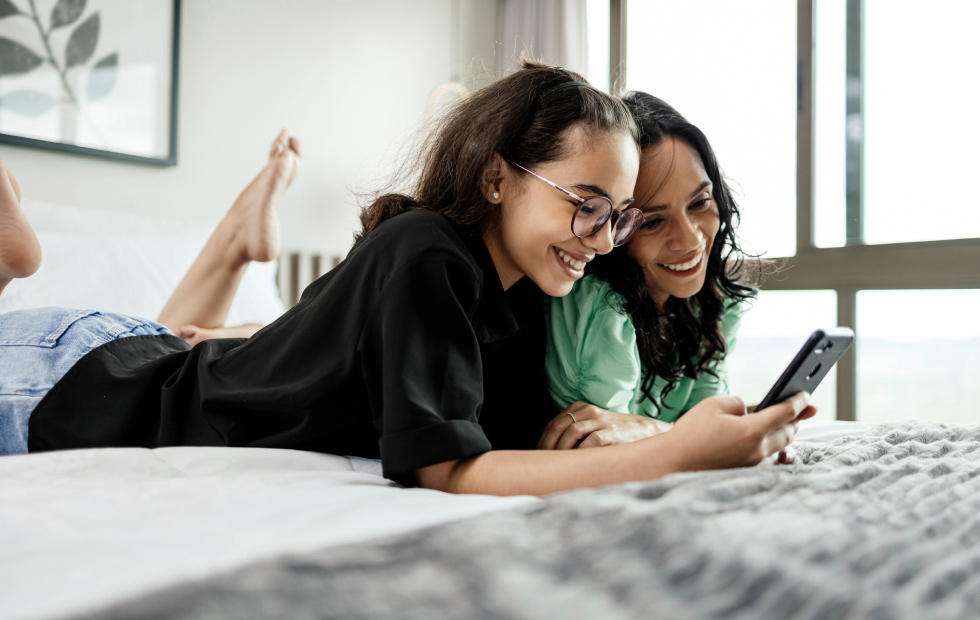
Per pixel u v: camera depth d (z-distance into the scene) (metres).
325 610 0.31
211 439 0.88
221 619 0.30
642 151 1.00
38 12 2.13
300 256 2.68
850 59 2.41
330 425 0.79
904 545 0.44
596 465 0.64
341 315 0.78
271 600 0.32
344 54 2.87
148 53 2.34
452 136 0.93
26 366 0.98
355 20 2.90
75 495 0.57
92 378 0.98
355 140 2.90
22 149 2.11
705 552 0.38
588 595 0.34
